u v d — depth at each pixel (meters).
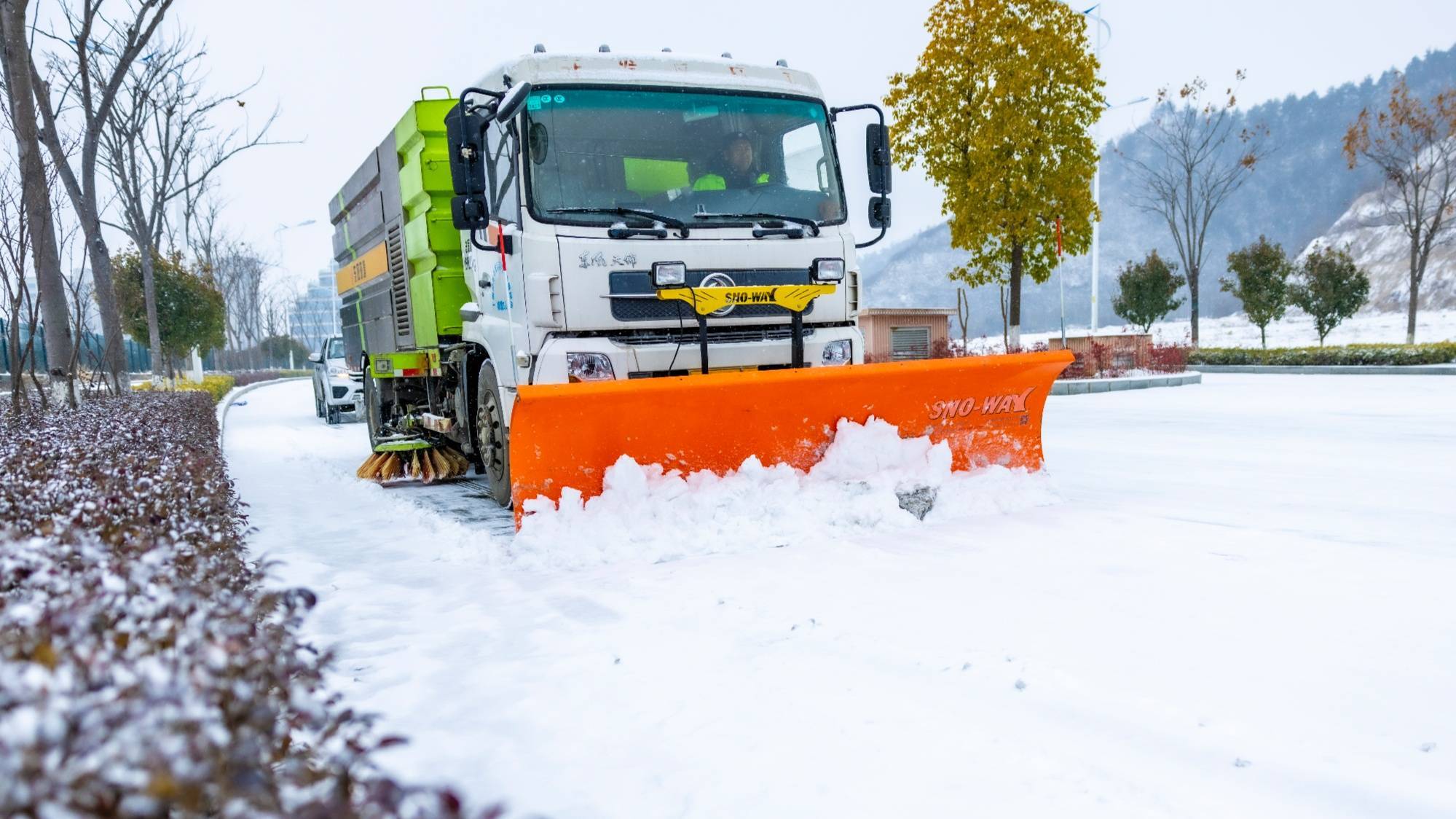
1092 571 4.46
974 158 16.83
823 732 2.81
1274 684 3.04
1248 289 28.45
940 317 22.70
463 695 3.19
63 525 2.47
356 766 1.68
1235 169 33.94
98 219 13.18
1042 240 17.12
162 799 1.00
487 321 6.61
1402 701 2.89
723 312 5.78
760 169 6.19
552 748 2.76
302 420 18.28
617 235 5.66
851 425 5.71
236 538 3.64
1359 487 6.66
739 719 2.92
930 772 2.54
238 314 49.41
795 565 4.75
